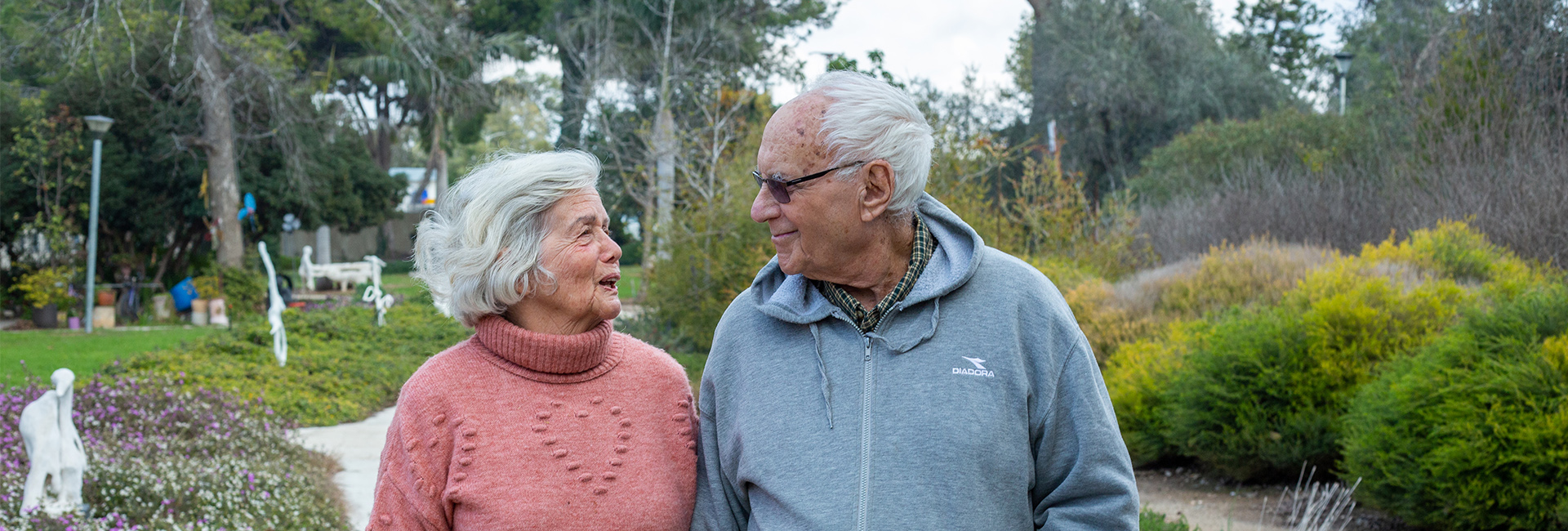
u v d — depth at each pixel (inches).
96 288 685.3
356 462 275.0
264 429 267.7
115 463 203.6
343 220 905.5
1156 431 249.9
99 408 259.0
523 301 73.4
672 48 754.2
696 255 426.6
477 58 922.7
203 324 698.2
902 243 74.7
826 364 72.7
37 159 694.5
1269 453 220.1
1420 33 534.0
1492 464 169.2
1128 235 453.4
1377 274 291.6
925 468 69.0
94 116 654.5
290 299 738.8
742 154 506.0
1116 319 322.0
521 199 70.7
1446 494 175.2
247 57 721.6
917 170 71.2
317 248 1274.6
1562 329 180.2
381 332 526.6
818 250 71.0
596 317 74.1
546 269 71.3
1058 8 948.0
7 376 371.6
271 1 935.0
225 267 717.3
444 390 71.9
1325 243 432.1
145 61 746.8
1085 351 72.2
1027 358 71.5
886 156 69.6
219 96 722.2
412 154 2089.1
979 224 407.2
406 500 70.6
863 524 68.7
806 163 69.4
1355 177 482.6
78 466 180.7
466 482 70.6
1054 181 465.4
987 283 72.7
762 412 74.1
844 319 72.6
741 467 75.0
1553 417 164.1
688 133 613.0
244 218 765.3
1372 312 222.1
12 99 717.9
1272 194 474.3
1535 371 171.2
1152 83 894.4
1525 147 367.6
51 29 653.3
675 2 762.8
